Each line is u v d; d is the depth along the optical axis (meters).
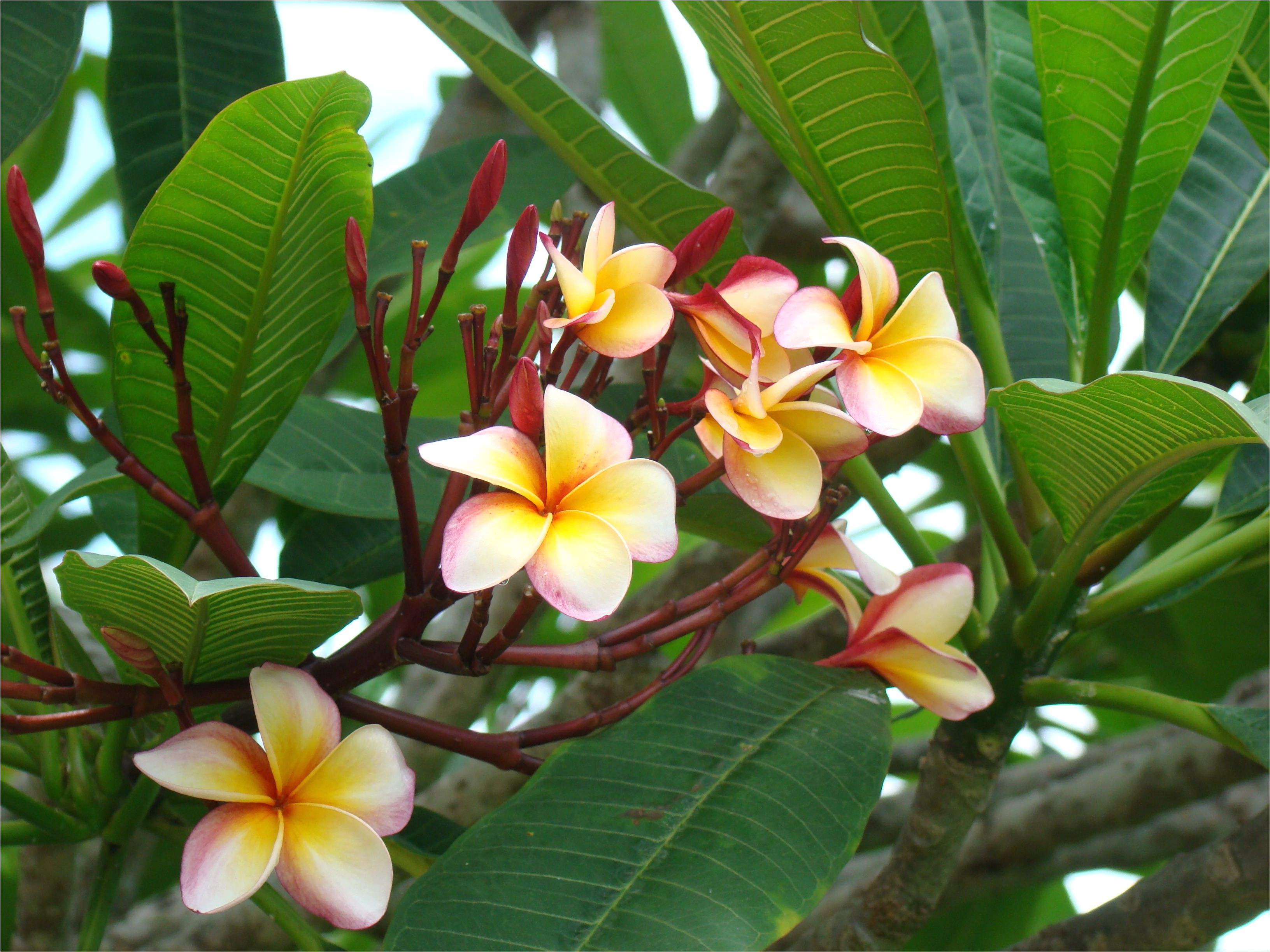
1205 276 0.77
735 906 0.48
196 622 0.49
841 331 0.50
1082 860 0.92
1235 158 0.80
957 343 0.51
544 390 0.50
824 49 0.58
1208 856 0.66
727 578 0.52
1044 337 0.81
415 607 0.51
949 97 0.76
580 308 0.49
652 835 0.50
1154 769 0.87
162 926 0.88
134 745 0.63
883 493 0.67
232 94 0.77
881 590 0.54
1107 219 0.64
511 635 0.50
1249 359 0.87
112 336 0.55
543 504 0.45
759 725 0.54
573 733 0.55
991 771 0.66
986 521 0.65
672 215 0.66
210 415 0.58
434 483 0.71
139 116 0.76
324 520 0.74
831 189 0.62
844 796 0.52
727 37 0.61
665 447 0.51
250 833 0.46
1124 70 0.62
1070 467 0.56
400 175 0.83
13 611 0.63
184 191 0.52
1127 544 0.64
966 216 0.71
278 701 0.47
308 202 0.53
